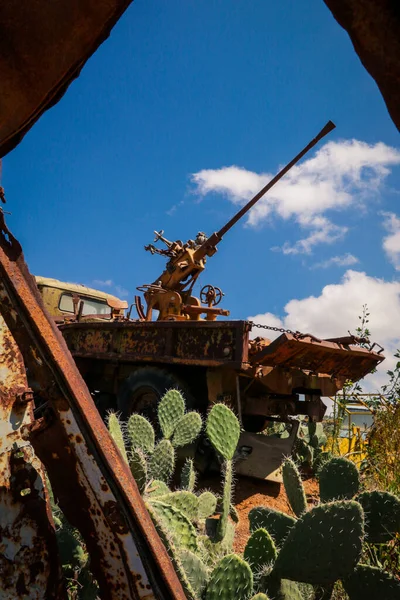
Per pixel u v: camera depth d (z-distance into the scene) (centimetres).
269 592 213
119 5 113
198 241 783
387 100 90
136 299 796
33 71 125
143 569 133
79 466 141
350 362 619
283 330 532
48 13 118
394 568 281
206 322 564
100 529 138
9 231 150
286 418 643
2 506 153
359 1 88
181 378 604
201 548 270
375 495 249
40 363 145
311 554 209
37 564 154
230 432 318
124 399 646
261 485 560
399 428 410
